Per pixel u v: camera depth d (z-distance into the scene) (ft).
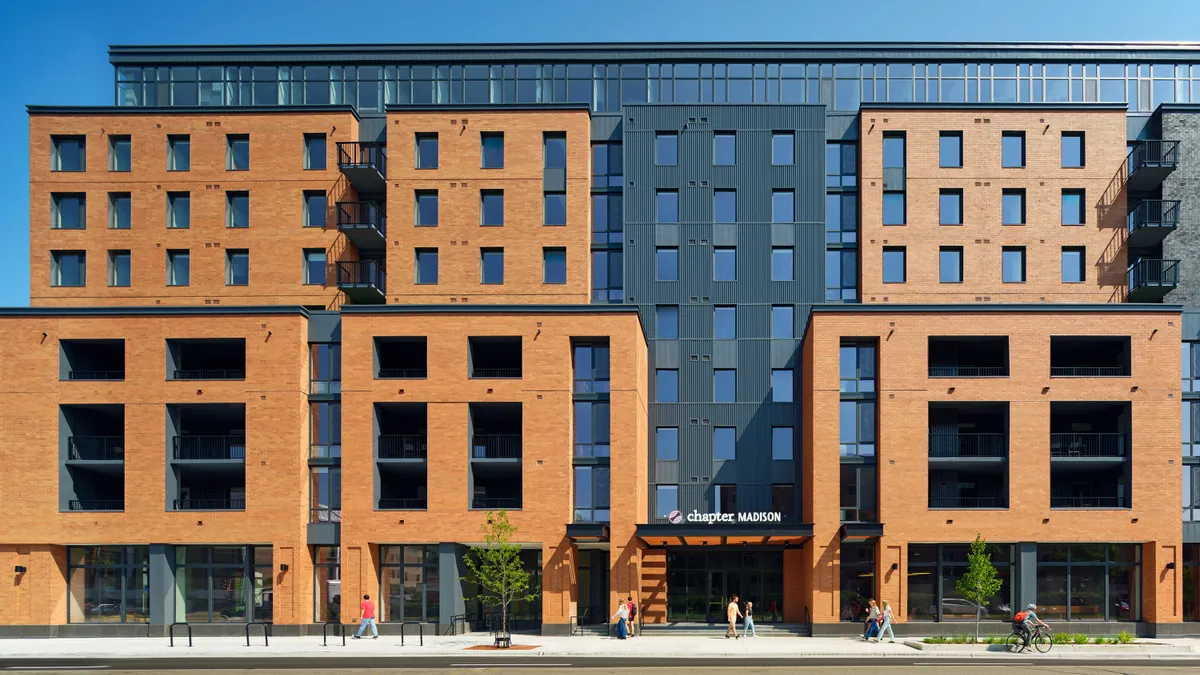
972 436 131.13
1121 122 138.10
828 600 121.39
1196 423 126.11
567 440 122.21
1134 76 151.43
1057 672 80.53
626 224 143.02
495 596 118.93
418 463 123.03
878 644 108.58
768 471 137.69
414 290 137.08
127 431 122.83
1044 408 122.01
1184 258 138.51
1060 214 137.39
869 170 139.44
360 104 152.97
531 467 122.11
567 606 119.44
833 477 123.65
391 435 126.93
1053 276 136.46
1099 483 132.67
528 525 121.08
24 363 123.95
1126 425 122.93
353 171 136.05
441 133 139.54
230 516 121.60
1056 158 138.10
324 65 153.89
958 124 139.23
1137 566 122.72
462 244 137.80
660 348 140.87
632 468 122.21
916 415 122.83
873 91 150.92
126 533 121.29
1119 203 137.18
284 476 122.11
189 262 139.44
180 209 140.87
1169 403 121.80
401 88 153.07
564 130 139.13
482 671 81.41
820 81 151.33
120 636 120.16
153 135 140.77
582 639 114.52
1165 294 137.69
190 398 123.65
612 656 96.22
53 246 138.82
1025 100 151.02
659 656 96.43
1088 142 138.10
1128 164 140.26
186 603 123.03
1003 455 123.95
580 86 151.64
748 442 138.41
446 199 138.41
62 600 122.52
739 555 136.05
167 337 124.57
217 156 140.77
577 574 134.31
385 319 124.98
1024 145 138.92
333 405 126.62
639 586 124.26
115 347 134.72
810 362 128.36
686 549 135.44
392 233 138.00
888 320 124.77
